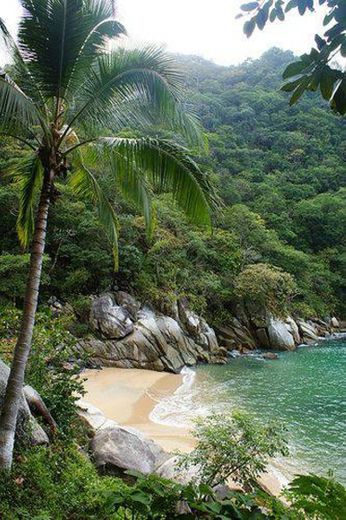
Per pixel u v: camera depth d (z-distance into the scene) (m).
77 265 21.62
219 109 58.19
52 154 5.36
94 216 21.69
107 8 5.24
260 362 21.31
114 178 6.36
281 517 2.12
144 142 5.48
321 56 1.52
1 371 5.88
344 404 13.71
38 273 5.24
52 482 4.85
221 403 13.73
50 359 8.32
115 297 20.64
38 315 9.19
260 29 1.72
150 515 2.24
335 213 40.81
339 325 34.31
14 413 4.83
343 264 38.69
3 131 5.21
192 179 5.58
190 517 2.17
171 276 23.78
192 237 26.80
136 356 18.56
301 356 23.09
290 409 13.11
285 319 27.30
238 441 5.82
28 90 5.39
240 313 26.77
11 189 18.94
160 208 25.20
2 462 4.60
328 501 2.05
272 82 67.44
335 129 56.16
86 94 5.53
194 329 22.36
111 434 7.09
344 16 1.45
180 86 5.46
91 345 18.12
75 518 4.32
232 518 2.07
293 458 9.27
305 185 45.81
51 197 5.41
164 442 9.83
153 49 5.43
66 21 5.02
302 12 1.61
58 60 5.20
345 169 48.66
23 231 7.21
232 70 76.75
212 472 5.60
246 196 41.34
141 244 24.28
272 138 54.69
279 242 34.22
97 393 14.12
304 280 33.78
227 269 27.73
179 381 16.83
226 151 48.62
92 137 5.68
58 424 7.02
